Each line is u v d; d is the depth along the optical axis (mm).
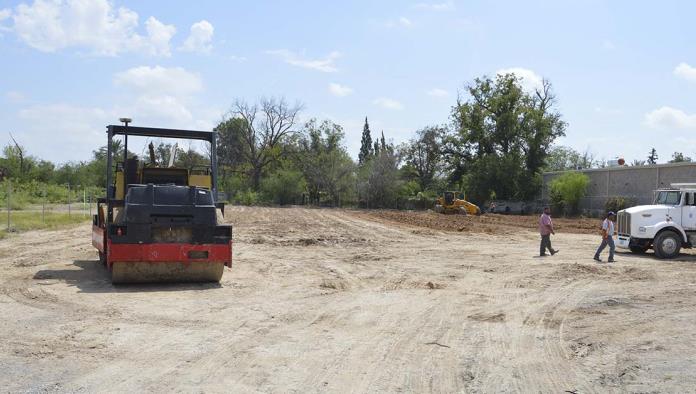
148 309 10625
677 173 48000
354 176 80438
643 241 21875
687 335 9625
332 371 7277
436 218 49625
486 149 78000
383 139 114562
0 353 7648
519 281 15273
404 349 8406
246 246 23016
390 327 9789
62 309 10477
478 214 58938
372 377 7094
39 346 8016
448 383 6949
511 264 18750
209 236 13062
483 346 8711
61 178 70250
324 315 10578
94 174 72250
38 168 70250
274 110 87062
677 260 20672
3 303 10922
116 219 12977
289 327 9586
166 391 6383
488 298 12773
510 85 76375
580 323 10477
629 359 8172
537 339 9250
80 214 39031
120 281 12992
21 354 7621
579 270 17234
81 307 10672
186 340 8555
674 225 21141
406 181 83375
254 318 10164
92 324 9367
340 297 12469
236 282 13945
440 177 87688
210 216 13094
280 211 58562
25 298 11406
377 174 77375
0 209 44375
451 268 17703
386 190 77375
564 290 13977
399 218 48406
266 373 7113
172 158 16453
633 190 53344
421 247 24125
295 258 19453
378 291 13398
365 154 120000
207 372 7086
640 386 6988
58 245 21281
